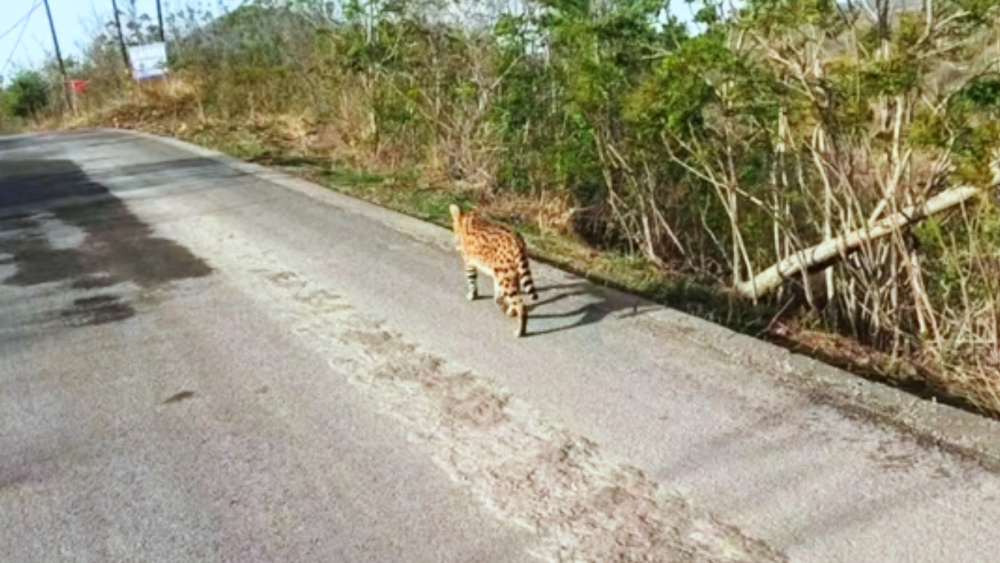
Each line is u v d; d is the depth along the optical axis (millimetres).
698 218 8492
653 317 5863
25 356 5582
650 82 7277
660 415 4383
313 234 8492
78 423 4578
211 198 10609
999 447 3926
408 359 5250
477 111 11734
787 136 6688
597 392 4684
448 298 6395
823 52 6355
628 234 8758
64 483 3979
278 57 21531
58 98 32625
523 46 10781
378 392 4789
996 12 5305
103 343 5750
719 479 3756
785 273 6961
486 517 3545
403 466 3979
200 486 3891
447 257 7539
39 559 3414
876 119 6199
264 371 5152
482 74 11719
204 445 4270
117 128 22922
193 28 25906
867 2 5992
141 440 4355
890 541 3268
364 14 13445
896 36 5766
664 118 7035
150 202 10602
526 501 3650
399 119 12953
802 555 3213
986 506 3469
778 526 3402
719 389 4676
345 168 12844
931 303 6062
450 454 4070
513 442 4164
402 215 9242
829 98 5965
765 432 4168
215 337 5754
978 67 5598
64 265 7785
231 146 15836
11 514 3744
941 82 5836
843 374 4820
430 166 12203
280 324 5953
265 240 8328
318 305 6324
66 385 5082
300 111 18266
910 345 6094
